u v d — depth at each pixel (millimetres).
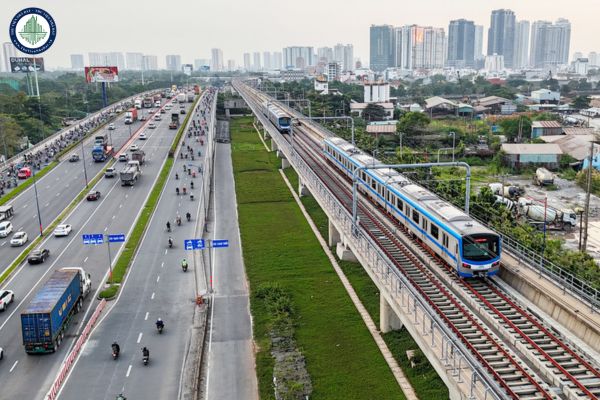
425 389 37125
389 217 61156
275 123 131875
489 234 41438
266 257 66188
